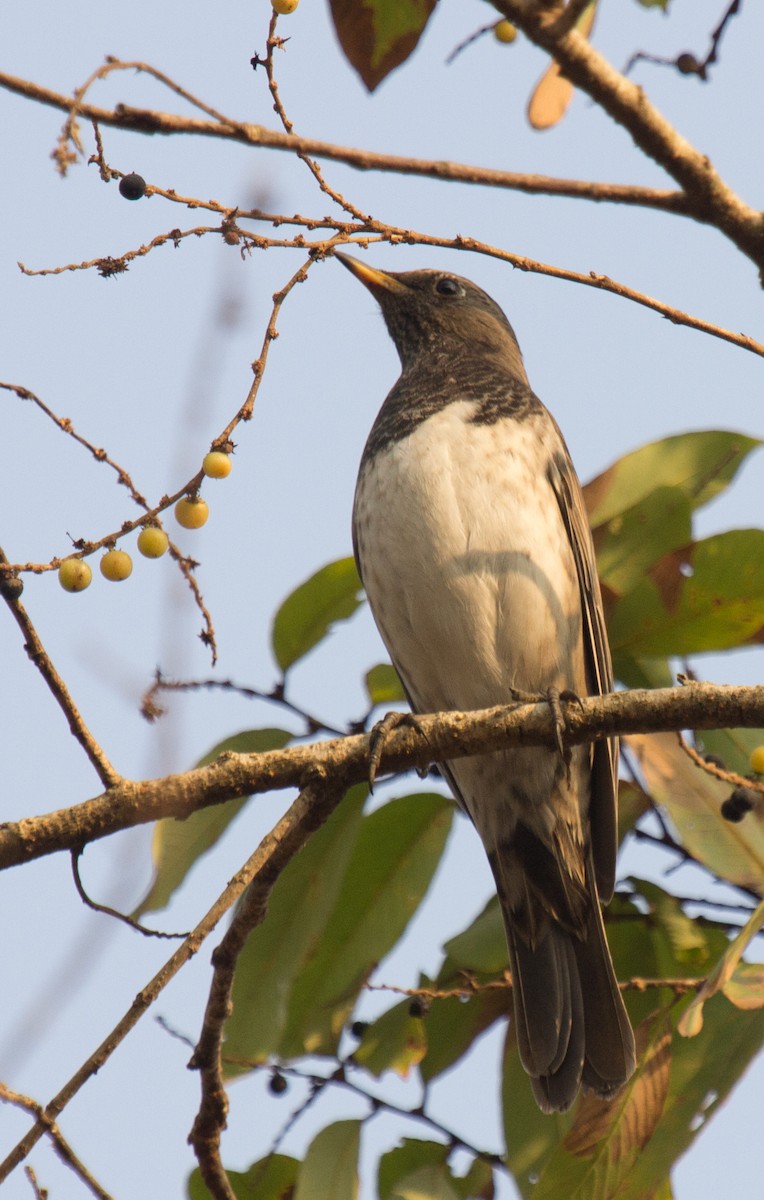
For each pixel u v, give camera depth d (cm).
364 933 906
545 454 986
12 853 682
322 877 891
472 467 967
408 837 919
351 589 957
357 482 1027
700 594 886
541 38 552
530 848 966
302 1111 854
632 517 920
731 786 839
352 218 659
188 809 704
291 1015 895
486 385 1024
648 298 686
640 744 841
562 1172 780
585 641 966
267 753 721
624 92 562
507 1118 873
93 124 553
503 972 902
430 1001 862
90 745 685
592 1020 900
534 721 748
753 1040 785
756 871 812
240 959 880
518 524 955
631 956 920
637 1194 773
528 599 948
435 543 952
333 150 545
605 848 929
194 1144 739
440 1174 855
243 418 634
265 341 641
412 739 750
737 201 588
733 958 699
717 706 720
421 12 805
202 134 530
